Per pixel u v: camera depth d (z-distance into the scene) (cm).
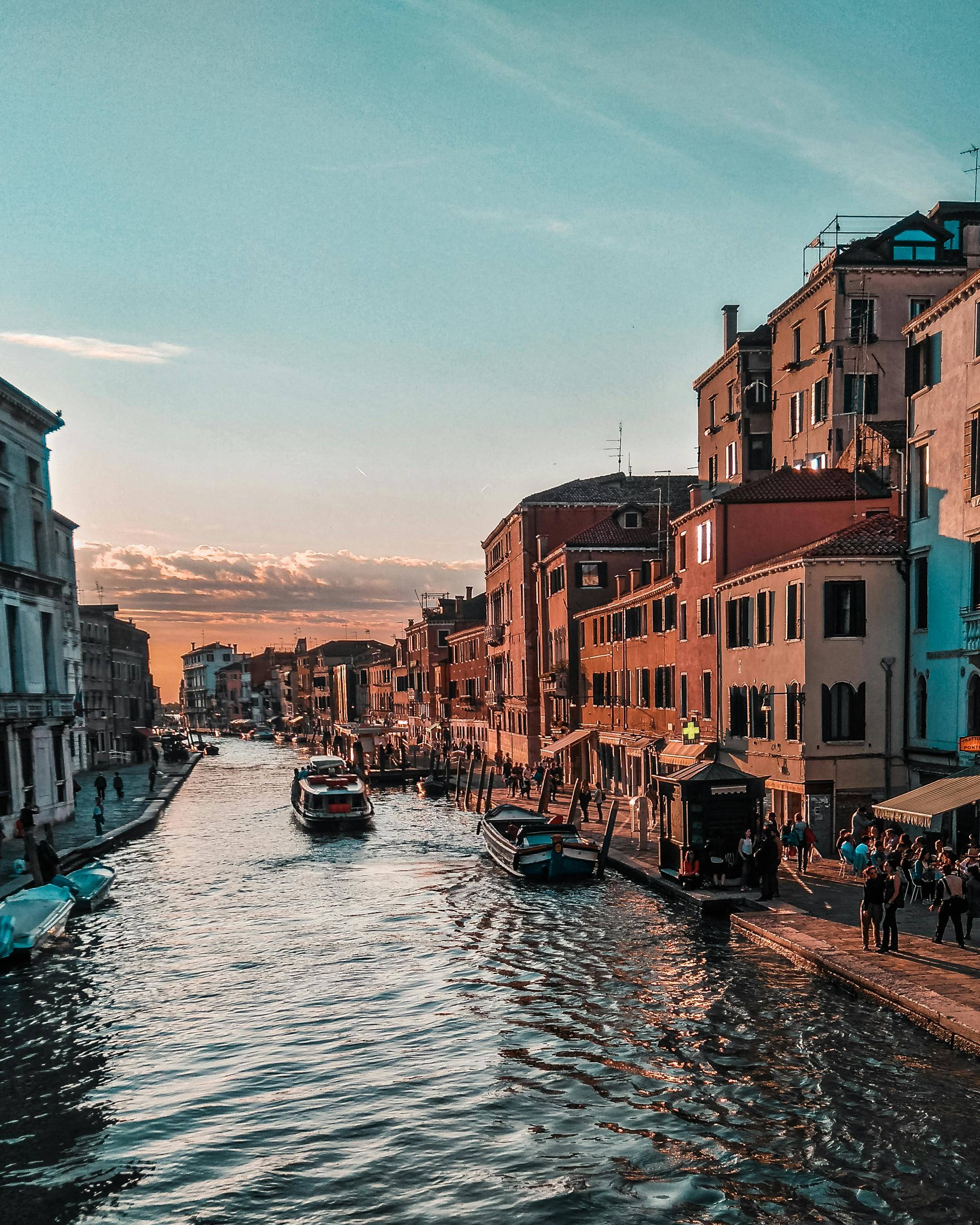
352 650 15375
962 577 2334
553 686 5150
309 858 3334
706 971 1802
